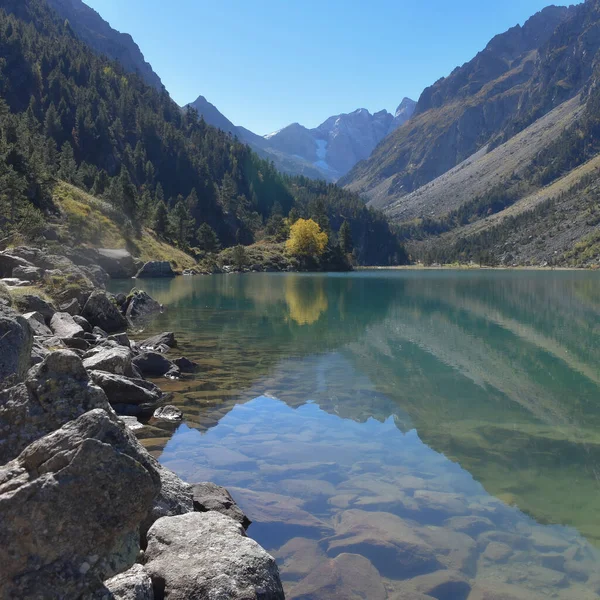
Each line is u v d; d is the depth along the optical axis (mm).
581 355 25250
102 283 58500
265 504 9227
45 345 17859
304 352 24844
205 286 75250
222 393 17141
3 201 77438
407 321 37125
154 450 11898
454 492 9961
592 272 160500
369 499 9555
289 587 6871
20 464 5312
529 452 12297
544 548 7984
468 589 6898
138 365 19656
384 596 6723
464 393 17969
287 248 167250
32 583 4652
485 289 73312
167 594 5629
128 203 128250
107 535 5035
